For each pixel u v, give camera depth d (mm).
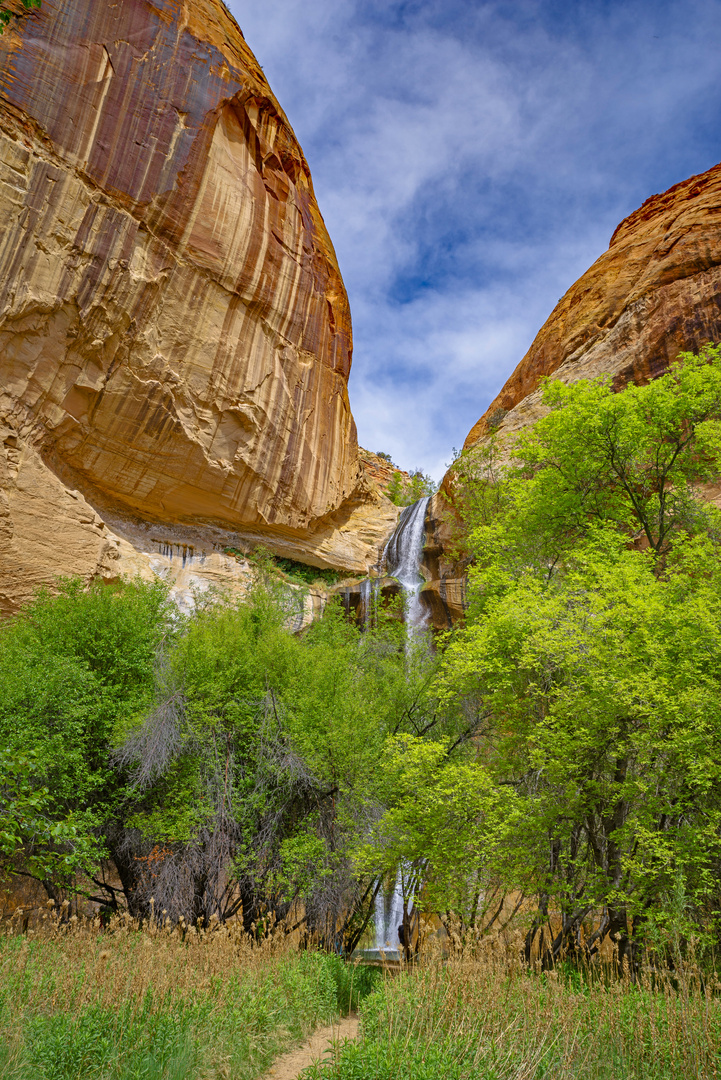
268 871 11781
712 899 9039
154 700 12961
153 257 22250
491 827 10031
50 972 6625
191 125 23359
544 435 16531
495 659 11156
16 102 19594
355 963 11984
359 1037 6984
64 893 11805
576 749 9867
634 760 10430
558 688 10711
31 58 20156
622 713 9469
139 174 21875
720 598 10406
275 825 12336
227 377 24359
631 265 33625
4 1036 5215
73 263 20328
